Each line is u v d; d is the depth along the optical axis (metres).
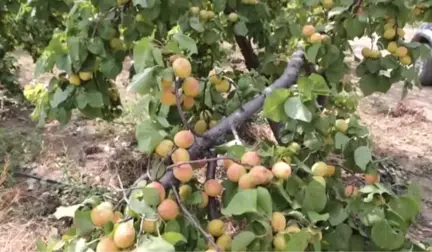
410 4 1.62
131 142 2.90
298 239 0.97
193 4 1.72
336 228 1.18
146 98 1.14
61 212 1.05
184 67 1.06
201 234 1.06
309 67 1.68
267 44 2.16
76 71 1.48
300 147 1.29
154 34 1.67
